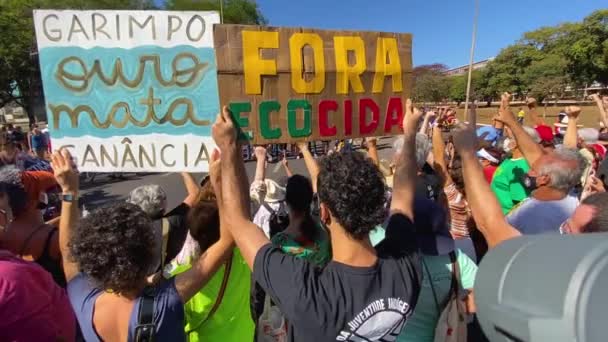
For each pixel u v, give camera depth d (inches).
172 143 81.9
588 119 982.4
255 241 50.2
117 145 81.7
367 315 44.6
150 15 78.2
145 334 52.4
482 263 27.9
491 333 25.8
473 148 56.9
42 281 56.8
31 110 981.2
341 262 47.1
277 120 75.5
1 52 825.5
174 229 98.3
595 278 20.0
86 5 891.4
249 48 72.4
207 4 867.4
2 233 69.6
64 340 57.8
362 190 45.2
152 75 79.9
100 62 79.5
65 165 67.2
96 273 51.9
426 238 63.9
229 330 72.6
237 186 54.1
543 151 102.3
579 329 19.6
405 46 85.9
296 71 75.7
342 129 81.0
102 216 54.6
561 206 88.2
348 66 79.9
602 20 1683.1
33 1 866.1
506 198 128.3
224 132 54.5
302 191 78.4
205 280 59.3
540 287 22.3
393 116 86.2
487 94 2249.0
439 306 62.6
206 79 79.7
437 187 104.3
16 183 80.8
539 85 1788.9
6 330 51.5
